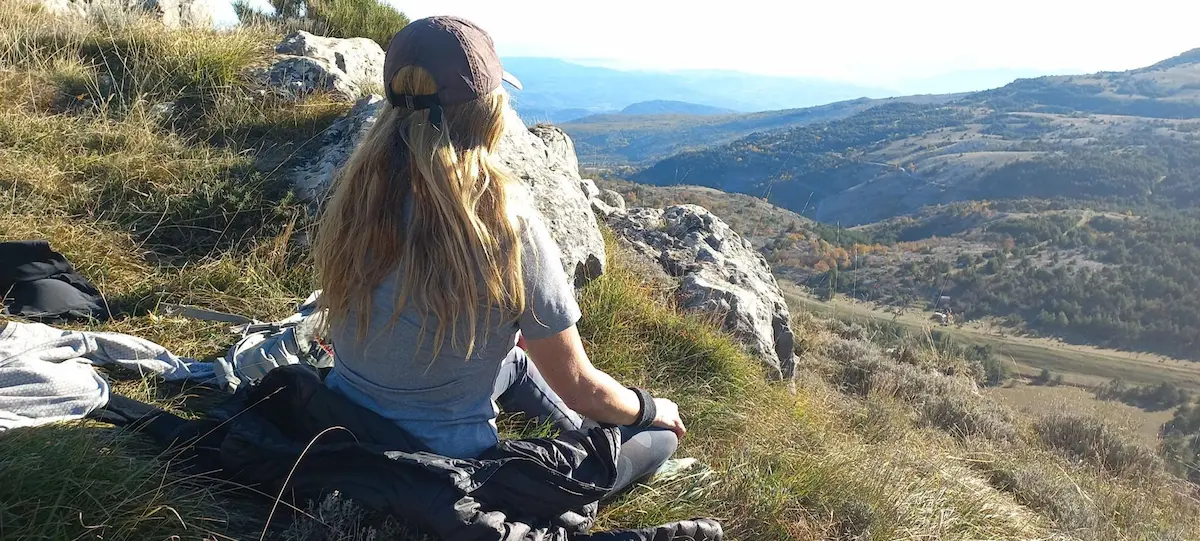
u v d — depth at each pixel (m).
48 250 3.16
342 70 6.73
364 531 1.76
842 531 2.92
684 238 6.84
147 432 2.18
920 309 61.31
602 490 1.86
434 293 1.50
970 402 7.57
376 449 1.69
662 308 4.93
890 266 110.31
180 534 1.78
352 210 1.57
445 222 1.47
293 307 3.65
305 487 1.83
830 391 6.78
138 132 4.94
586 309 4.27
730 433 3.67
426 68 1.48
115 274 3.52
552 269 1.62
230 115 5.47
